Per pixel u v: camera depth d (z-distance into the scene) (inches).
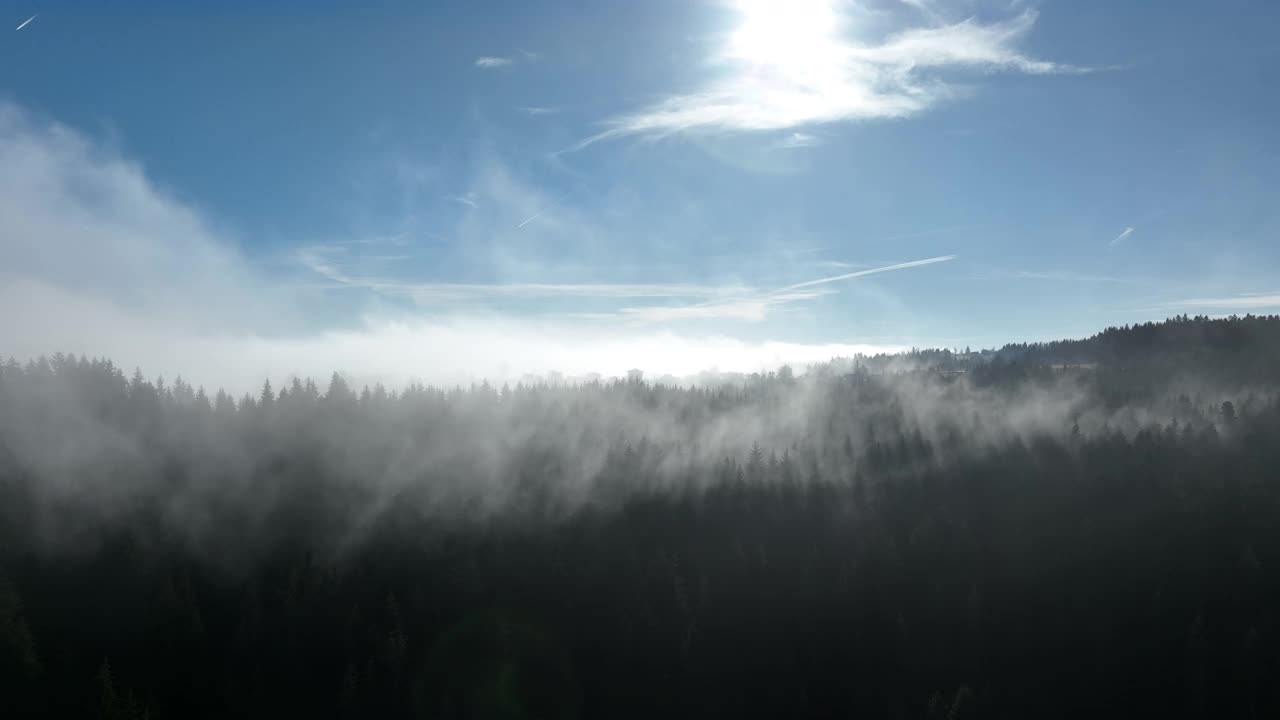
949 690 5162.4
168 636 4776.1
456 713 4815.5
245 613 5206.7
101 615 4911.4
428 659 5108.3
